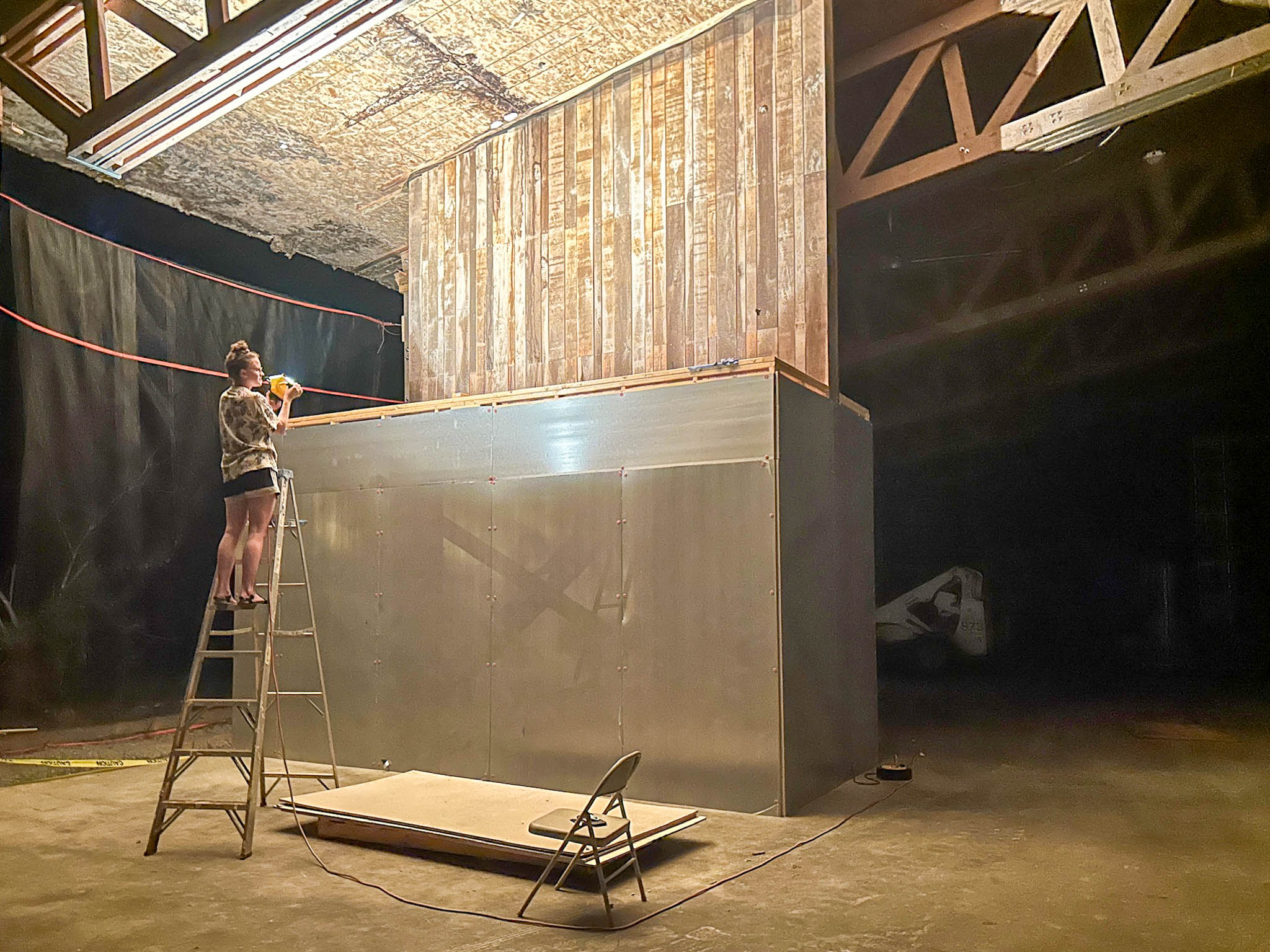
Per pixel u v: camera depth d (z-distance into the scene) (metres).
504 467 5.76
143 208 7.50
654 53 6.11
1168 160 7.41
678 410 5.23
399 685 5.97
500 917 3.33
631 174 6.20
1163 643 14.63
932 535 15.30
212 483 7.32
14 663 5.98
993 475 15.31
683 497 5.17
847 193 6.34
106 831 4.51
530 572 5.60
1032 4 5.76
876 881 3.72
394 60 5.78
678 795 5.02
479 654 5.71
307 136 6.57
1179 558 14.91
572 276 6.40
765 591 4.90
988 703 9.42
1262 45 5.07
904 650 13.67
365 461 6.29
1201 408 13.80
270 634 4.51
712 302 5.88
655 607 5.19
